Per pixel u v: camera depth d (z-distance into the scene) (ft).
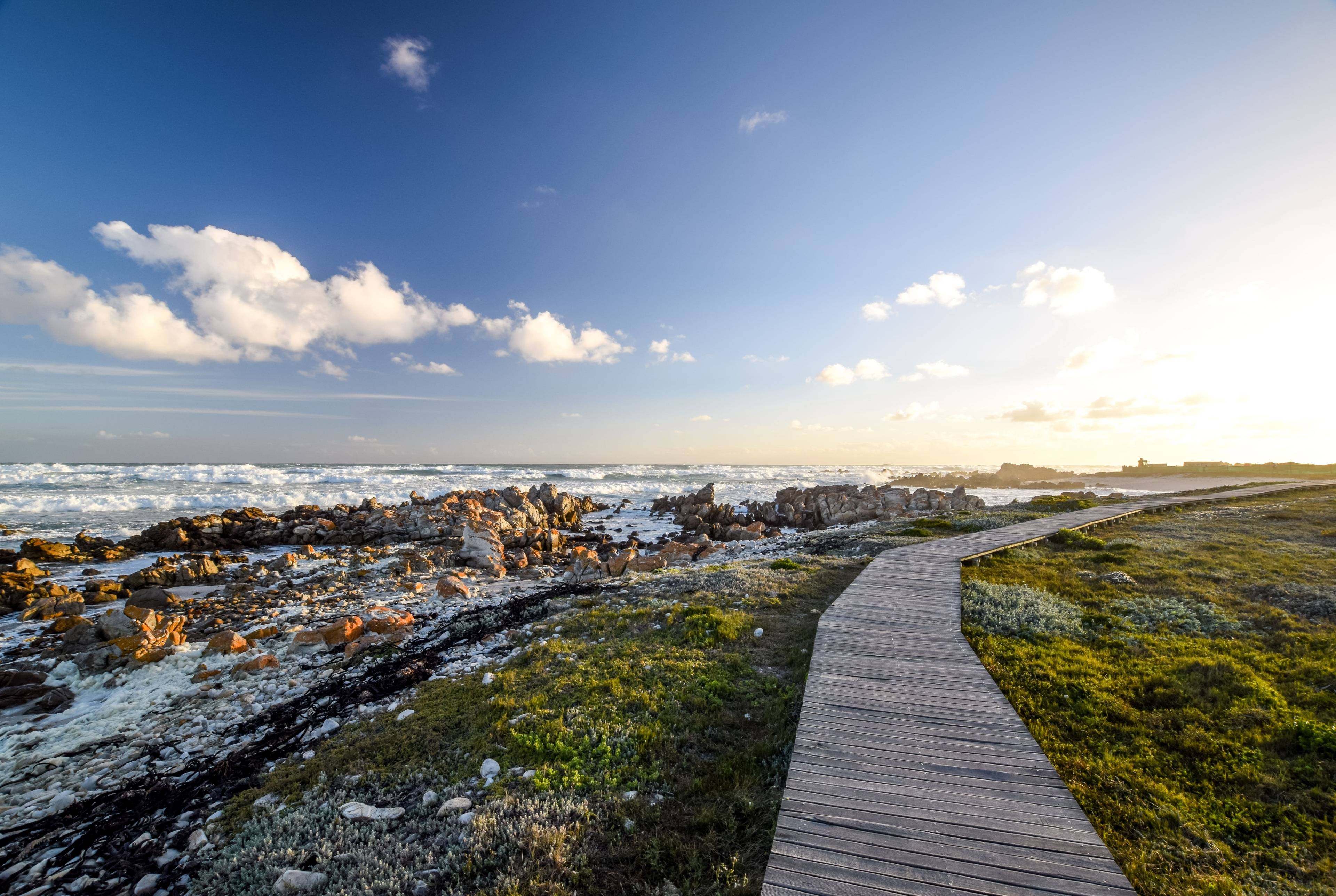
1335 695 31.96
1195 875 20.44
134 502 191.52
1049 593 56.13
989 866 19.39
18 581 90.58
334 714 43.55
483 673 47.16
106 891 25.50
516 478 351.67
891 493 219.20
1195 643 41.34
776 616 55.16
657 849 23.35
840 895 18.28
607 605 65.62
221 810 31.24
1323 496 128.77
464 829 25.62
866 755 26.25
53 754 39.04
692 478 419.13
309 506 177.78
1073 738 29.63
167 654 56.54
